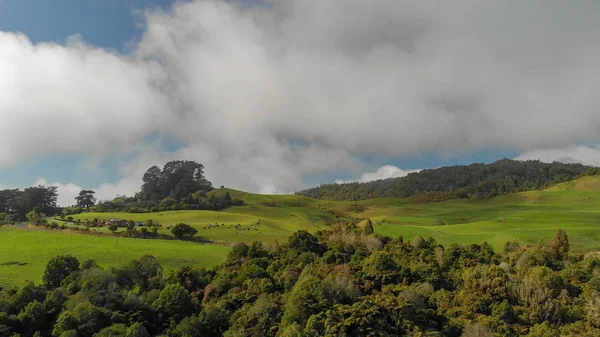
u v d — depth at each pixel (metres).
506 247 110.25
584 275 81.31
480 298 68.81
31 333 62.19
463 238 133.25
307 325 60.19
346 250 107.69
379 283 80.00
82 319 61.94
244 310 69.75
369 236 116.88
